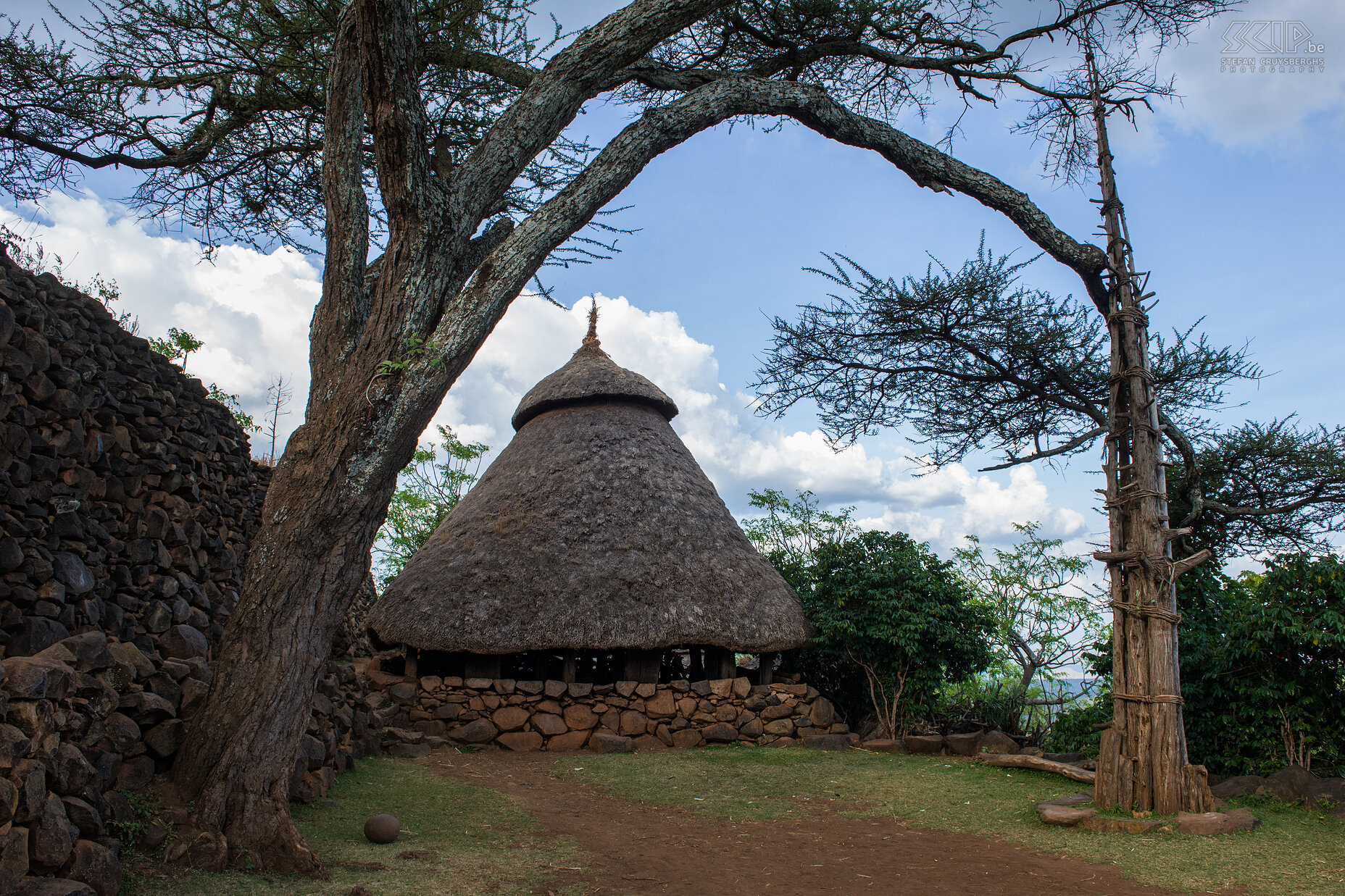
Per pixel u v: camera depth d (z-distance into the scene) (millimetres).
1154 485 7082
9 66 7031
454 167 8148
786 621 12023
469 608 11078
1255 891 4957
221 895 4188
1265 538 10648
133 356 7141
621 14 6473
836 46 8664
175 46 7449
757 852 5852
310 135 8094
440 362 5562
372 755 8867
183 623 7086
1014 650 14500
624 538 11914
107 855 3918
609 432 13461
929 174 8250
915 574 11695
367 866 4934
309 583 5184
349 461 5301
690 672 13516
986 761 9375
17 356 5449
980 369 10617
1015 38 8617
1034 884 5105
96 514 6406
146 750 4922
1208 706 8688
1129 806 6730
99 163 7723
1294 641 7852
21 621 4949
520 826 6332
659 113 6758
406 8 5379
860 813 7160
